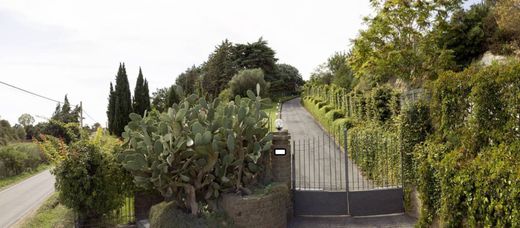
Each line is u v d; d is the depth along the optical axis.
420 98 7.36
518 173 3.97
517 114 4.71
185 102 6.27
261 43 45.28
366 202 7.23
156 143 5.63
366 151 9.86
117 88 21.05
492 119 5.09
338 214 7.24
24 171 24.92
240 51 45.22
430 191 5.99
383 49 15.73
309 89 34.94
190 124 6.11
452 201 5.18
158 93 38.66
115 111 20.80
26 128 45.28
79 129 7.45
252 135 6.43
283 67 51.69
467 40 13.98
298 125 20.70
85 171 6.45
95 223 6.84
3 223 10.50
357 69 17.53
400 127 7.38
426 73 14.10
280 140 7.12
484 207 4.50
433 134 6.65
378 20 15.90
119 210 7.26
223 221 5.84
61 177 6.43
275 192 6.29
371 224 6.72
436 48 14.50
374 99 11.37
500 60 11.59
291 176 7.45
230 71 42.19
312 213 7.28
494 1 14.42
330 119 16.58
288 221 6.97
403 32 15.48
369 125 11.34
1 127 37.03
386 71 15.74
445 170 5.35
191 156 5.93
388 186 7.78
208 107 6.60
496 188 4.28
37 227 7.98
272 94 43.25
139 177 5.91
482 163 4.74
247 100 6.83
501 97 4.96
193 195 5.99
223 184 6.25
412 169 7.02
